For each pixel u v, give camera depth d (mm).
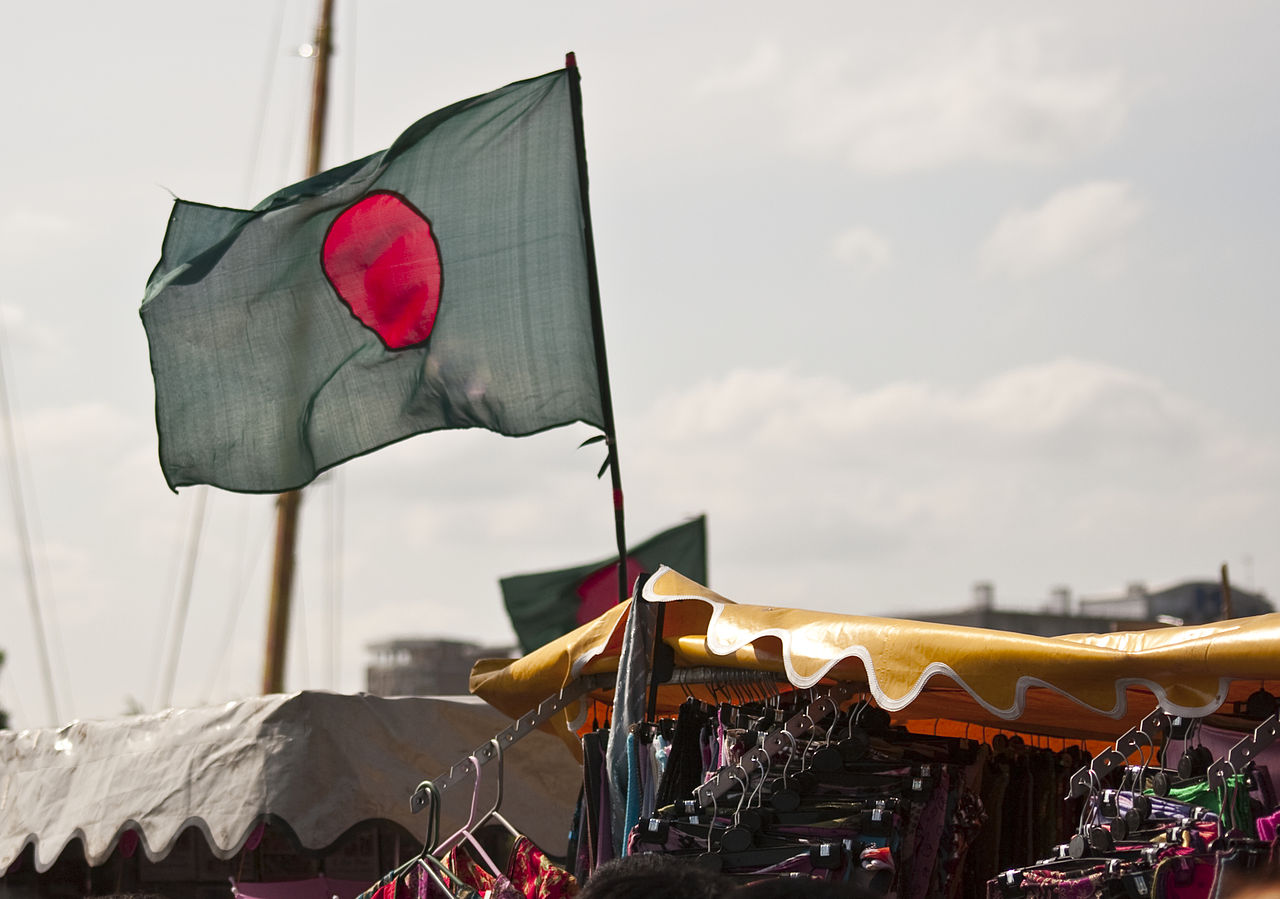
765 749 4258
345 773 6863
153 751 7199
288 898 6805
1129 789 3709
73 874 8172
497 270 6469
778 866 4023
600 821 4930
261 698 6965
